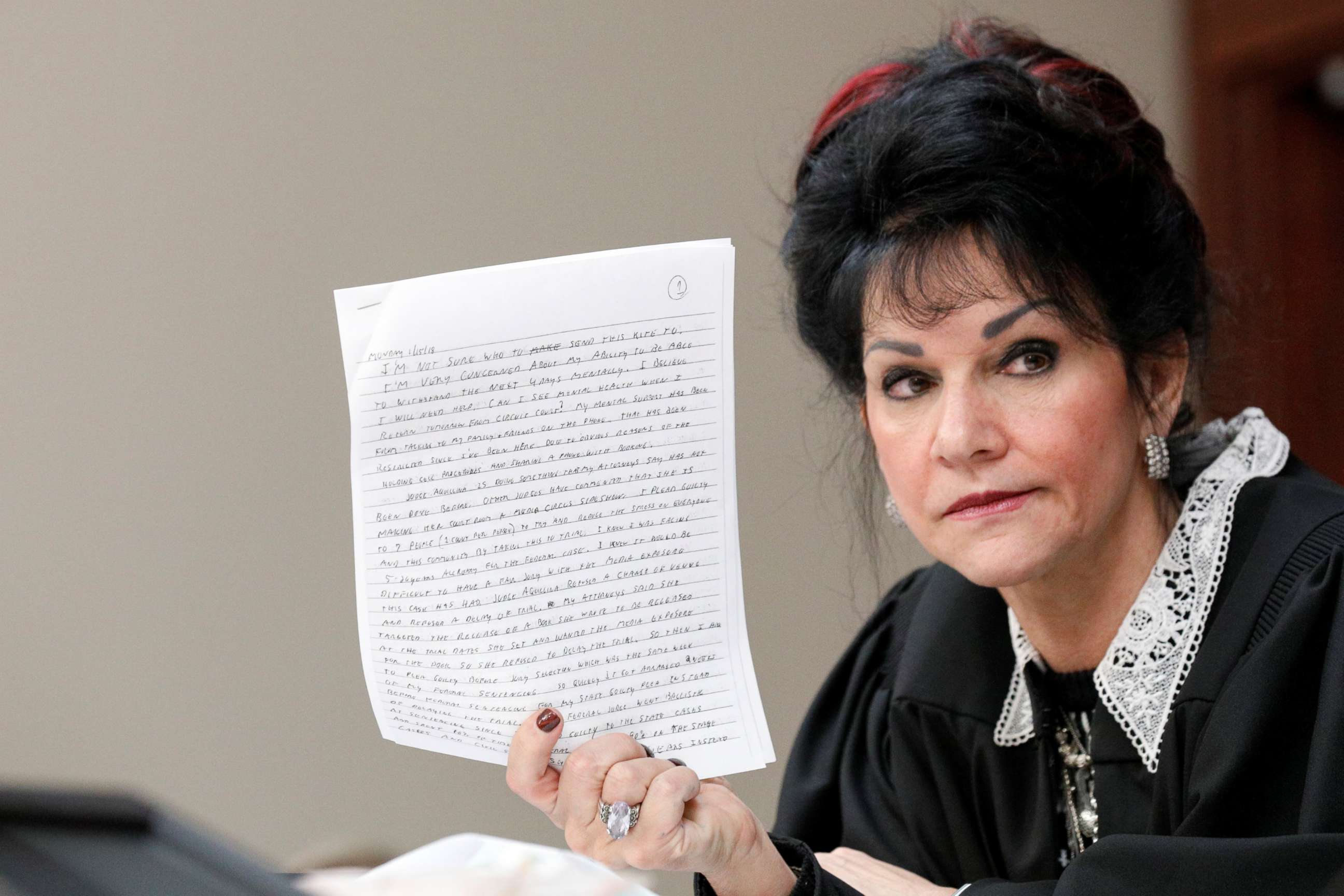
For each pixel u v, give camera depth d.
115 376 7.59
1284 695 3.26
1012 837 3.92
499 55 8.12
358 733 7.96
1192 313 3.60
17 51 7.42
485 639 2.99
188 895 1.16
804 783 4.52
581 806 3.05
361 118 7.88
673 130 8.49
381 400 2.90
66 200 7.50
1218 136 9.41
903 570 8.49
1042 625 3.79
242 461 7.79
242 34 7.70
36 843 1.21
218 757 7.71
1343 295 9.51
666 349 2.92
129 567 7.61
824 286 3.62
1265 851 3.03
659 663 3.06
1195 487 3.66
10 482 7.45
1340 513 3.43
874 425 3.50
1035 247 3.21
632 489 2.97
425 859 1.49
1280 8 8.98
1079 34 9.23
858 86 3.67
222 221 7.70
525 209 8.18
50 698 7.48
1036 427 3.25
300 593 7.89
